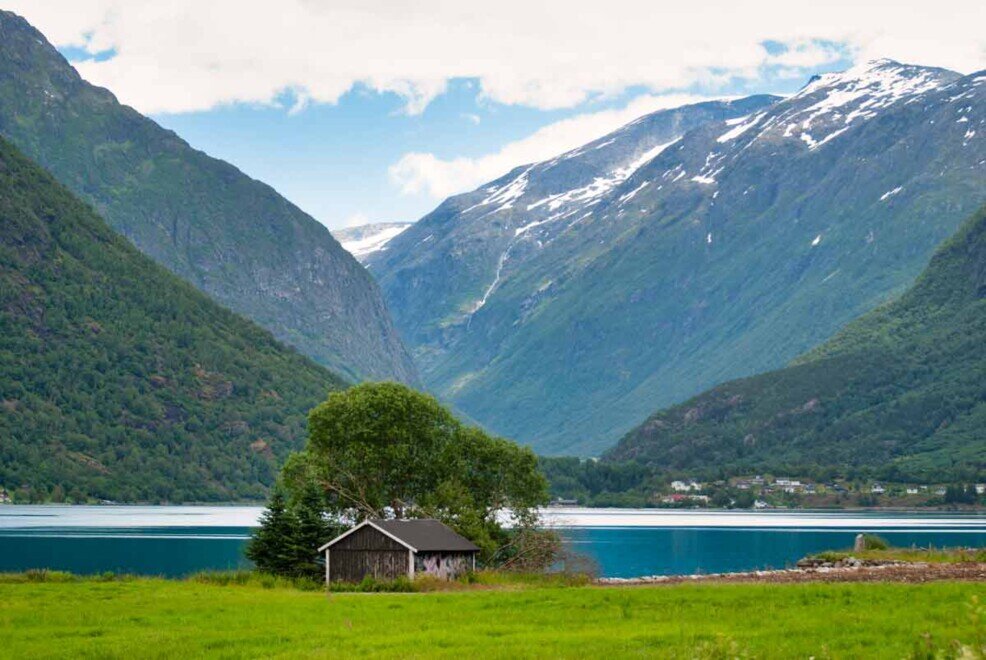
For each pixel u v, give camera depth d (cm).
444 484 13425
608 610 7600
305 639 6506
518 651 5781
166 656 6044
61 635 6931
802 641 5881
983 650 3722
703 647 4981
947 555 12156
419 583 10794
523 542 13512
